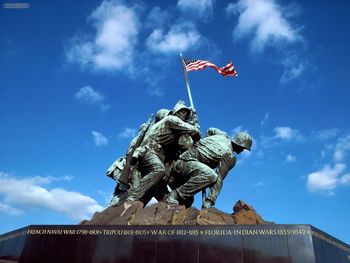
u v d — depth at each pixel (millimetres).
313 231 12031
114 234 12922
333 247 13211
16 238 14969
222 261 11844
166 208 14594
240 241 12008
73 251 13008
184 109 17969
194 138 17359
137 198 15500
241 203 15297
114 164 18172
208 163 16625
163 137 16969
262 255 11703
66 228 13516
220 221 13695
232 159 16688
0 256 15484
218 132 17828
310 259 11398
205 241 12203
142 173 16719
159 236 12570
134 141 17609
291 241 11742
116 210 14656
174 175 16922
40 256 13281
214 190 15945
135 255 12438
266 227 12094
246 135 17562
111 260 12539
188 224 13398
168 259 12180
